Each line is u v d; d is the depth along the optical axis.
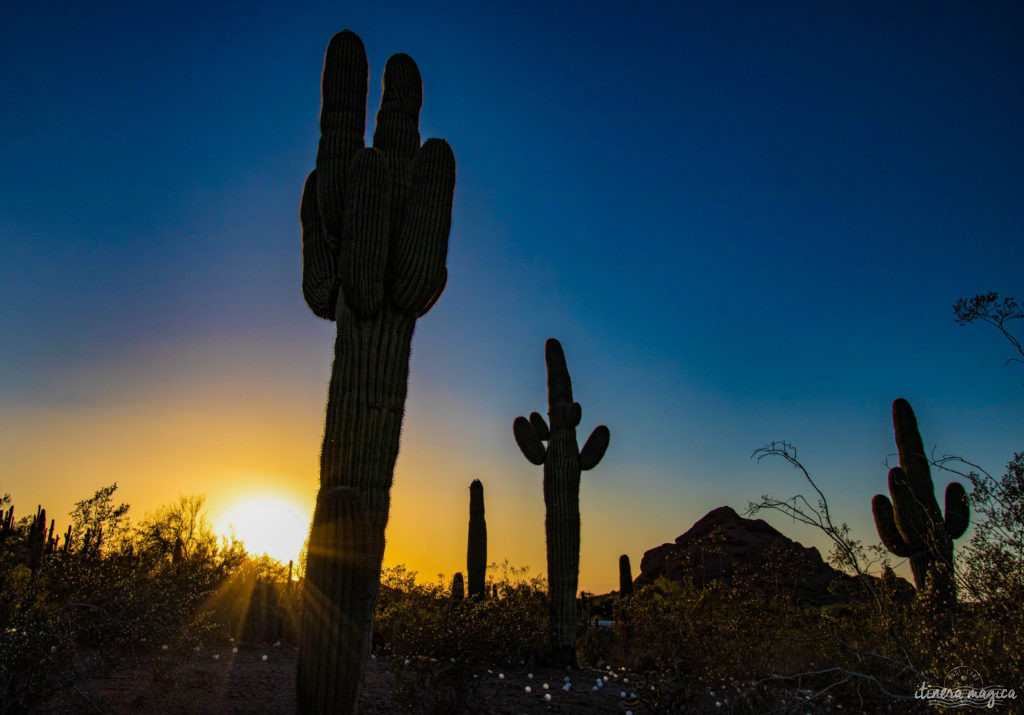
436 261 6.59
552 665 10.47
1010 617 3.92
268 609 11.35
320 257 7.05
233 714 5.95
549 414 12.36
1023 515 3.91
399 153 7.18
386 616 10.51
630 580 16.64
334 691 4.93
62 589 6.00
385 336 6.36
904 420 10.71
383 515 5.94
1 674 4.80
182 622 7.00
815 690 5.36
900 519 9.93
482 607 9.36
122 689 6.06
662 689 6.17
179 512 11.55
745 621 5.96
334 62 7.32
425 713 6.22
